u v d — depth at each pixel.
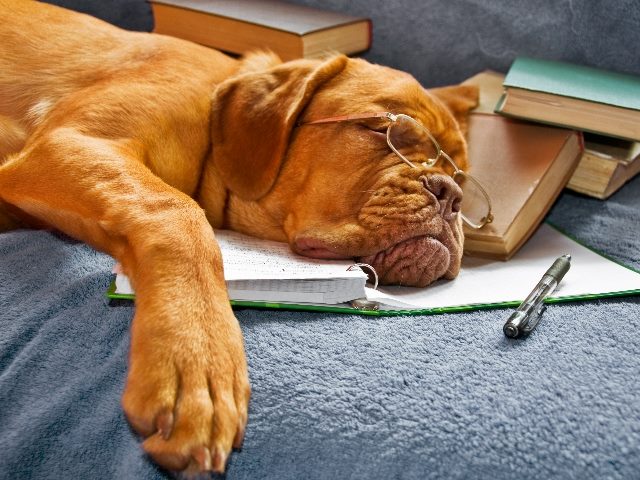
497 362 0.73
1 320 0.78
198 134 0.99
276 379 0.70
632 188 1.23
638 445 0.64
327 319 0.78
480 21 1.32
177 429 0.61
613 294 0.84
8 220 1.00
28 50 1.02
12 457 0.67
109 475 0.67
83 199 0.81
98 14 1.43
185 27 1.31
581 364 0.73
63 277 0.84
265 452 0.66
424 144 0.98
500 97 1.18
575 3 1.25
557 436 0.65
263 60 1.09
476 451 0.65
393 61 1.38
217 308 0.69
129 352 0.70
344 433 0.66
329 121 0.96
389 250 0.89
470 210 1.02
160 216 0.76
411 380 0.70
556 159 1.05
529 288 0.86
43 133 0.95
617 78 1.17
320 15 1.30
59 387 0.72
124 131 0.92
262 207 0.99
